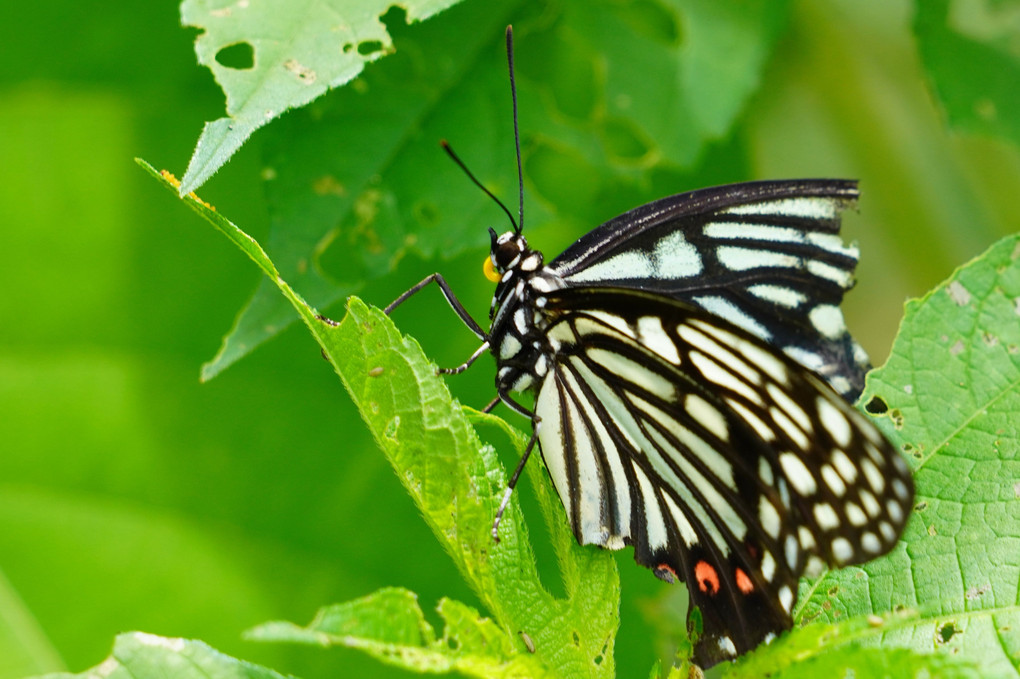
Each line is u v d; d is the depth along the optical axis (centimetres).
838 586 74
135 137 79
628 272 76
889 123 80
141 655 73
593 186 78
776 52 80
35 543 78
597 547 74
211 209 73
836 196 75
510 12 77
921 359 75
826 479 74
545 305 76
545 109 78
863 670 73
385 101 77
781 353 74
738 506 74
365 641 72
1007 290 75
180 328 79
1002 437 75
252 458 79
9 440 78
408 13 74
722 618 74
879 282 81
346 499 79
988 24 78
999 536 74
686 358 75
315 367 79
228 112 74
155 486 78
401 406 73
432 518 73
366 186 77
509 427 74
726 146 80
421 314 79
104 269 79
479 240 77
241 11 74
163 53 79
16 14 78
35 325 79
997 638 74
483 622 73
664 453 75
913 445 75
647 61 78
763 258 75
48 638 77
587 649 74
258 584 78
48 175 79
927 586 74
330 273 76
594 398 75
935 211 81
